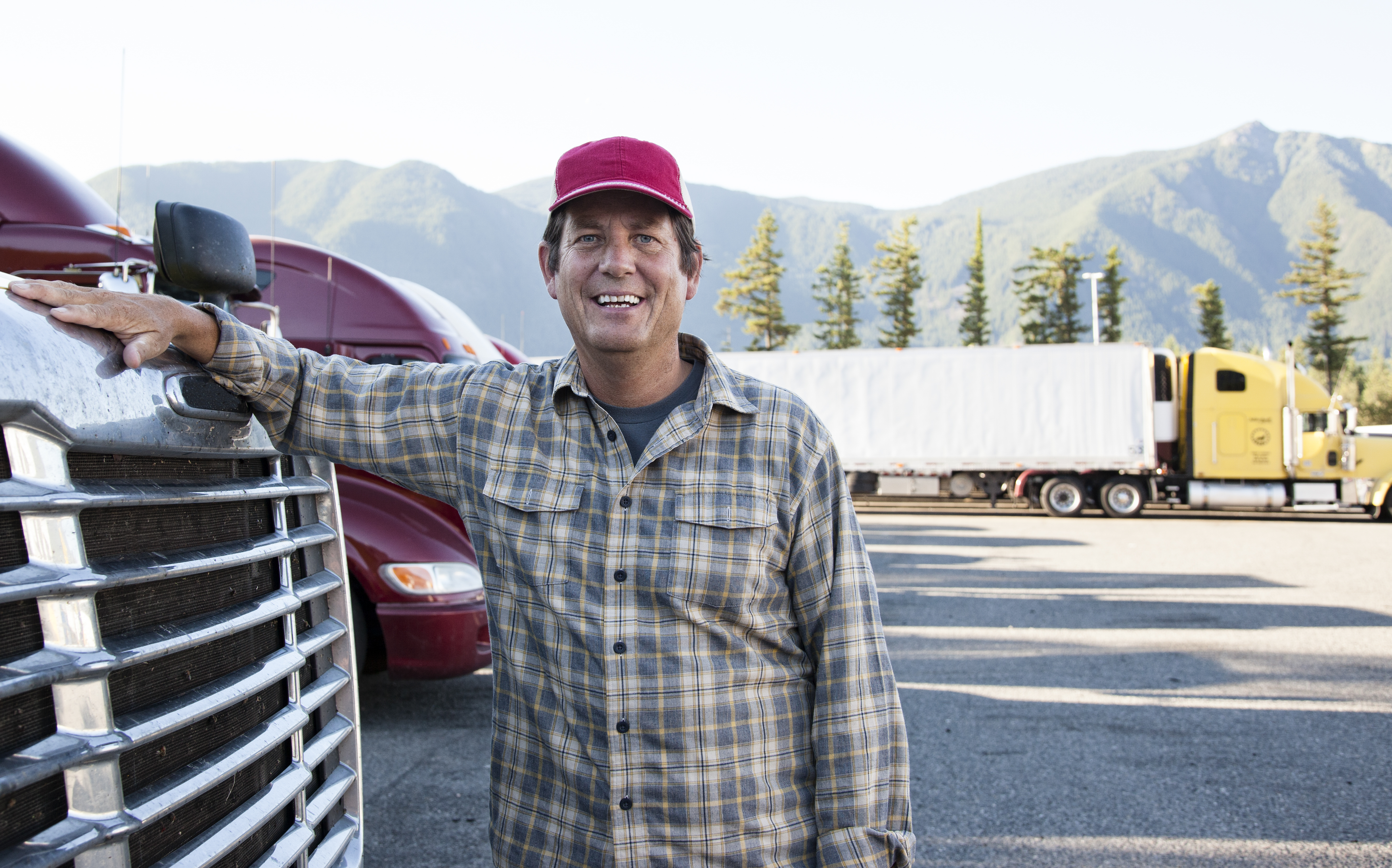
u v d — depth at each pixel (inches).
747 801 60.9
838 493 66.4
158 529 52.6
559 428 64.7
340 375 66.5
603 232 62.9
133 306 51.9
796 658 65.9
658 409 66.2
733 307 2551.7
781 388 66.9
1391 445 727.1
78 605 44.1
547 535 62.2
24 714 41.4
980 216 2518.5
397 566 187.0
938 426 771.4
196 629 53.0
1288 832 151.7
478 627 190.2
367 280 223.5
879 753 64.0
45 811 42.3
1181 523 730.8
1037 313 2556.6
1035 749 192.9
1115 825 154.6
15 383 42.2
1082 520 740.7
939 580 427.5
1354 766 182.4
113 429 47.9
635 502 62.1
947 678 252.8
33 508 42.5
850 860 61.3
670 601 60.2
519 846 63.7
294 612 65.6
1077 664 268.4
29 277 162.4
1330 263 2640.3
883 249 2439.7
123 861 44.9
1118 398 745.6
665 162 63.4
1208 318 2714.1
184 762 52.0
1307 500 730.8
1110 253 2578.7
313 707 66.5
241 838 55.4
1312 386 735.7
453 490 67.2
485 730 202.4
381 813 156.3
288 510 68.7
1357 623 327.9
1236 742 197.8
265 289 220.7
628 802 59.7
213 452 57.8
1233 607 360.5
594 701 60.3
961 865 139.9
